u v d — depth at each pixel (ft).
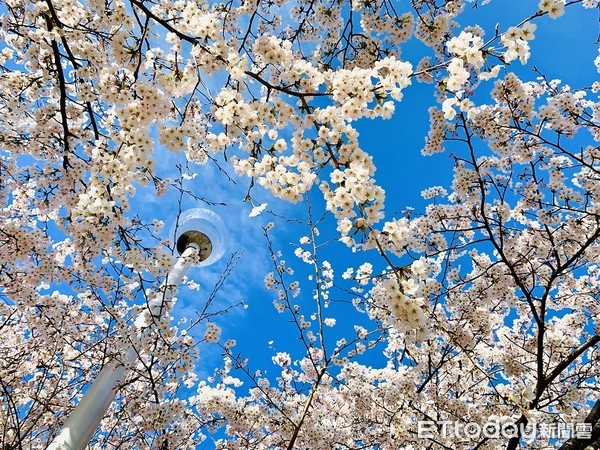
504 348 24.44
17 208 19.75
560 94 17.92
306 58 15.08
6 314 20.63
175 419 18.58
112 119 14.53
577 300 22.52
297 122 9.16
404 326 6.98
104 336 21.02
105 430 22.99
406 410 20.33
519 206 20.43
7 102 15.01
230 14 14.73
